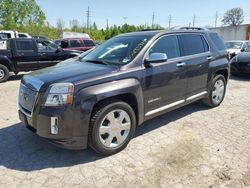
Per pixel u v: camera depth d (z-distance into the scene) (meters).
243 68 9.28
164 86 4.19
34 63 9.62
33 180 3.09
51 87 3.20
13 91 7.53
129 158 3.56
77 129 3.24
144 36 4.30
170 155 3.63
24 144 3.98
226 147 3.86
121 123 3.65
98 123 3.38
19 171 3.27
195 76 4.85
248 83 8.76
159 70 4.05
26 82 3.60
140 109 3.85
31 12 44.00
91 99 3.24
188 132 4.41
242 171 3.25
